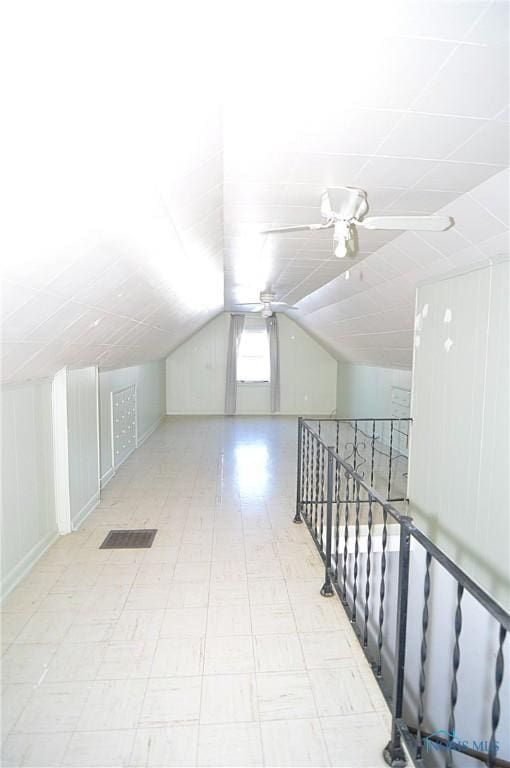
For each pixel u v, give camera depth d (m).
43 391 3.03
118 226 1.78
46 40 0.86
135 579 2.65
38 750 1.56
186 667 1.94
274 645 2.09
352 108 1.47
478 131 1.62
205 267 3.50
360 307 4.79
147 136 1.33
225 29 1.06
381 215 2.48
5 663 1.95
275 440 6.63
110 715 1.70
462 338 2.81
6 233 1.30
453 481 2.94
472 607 2.74
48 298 1.90
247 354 9.03
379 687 1.82
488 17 1.08
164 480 4.62
